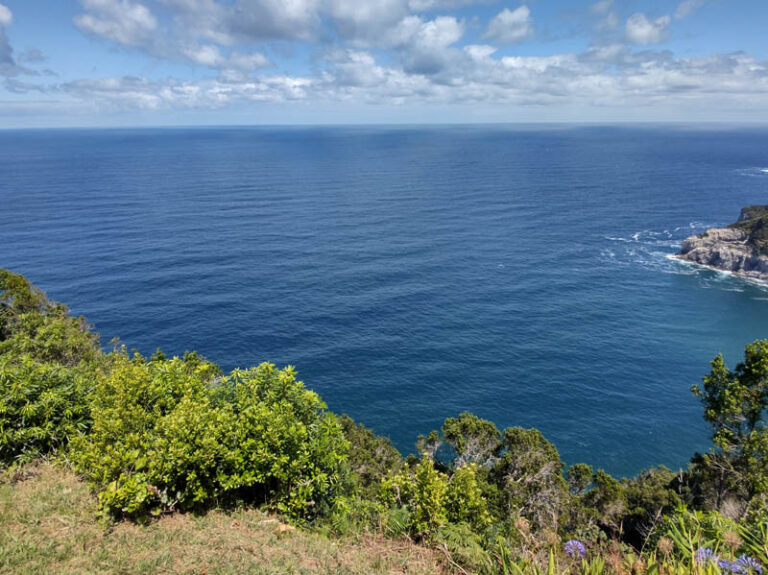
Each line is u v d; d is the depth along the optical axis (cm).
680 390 5728
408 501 1164
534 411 5294
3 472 1083
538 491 2573
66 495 975
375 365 6166
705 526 650
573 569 624
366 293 8631
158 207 16112
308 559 825
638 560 578
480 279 9462
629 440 4859
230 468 1022
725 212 15262
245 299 8225
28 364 1303
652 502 2564
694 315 7862
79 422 1208
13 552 758
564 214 15250
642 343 6900
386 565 829
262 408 1084
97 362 2053
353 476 1295
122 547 816
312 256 10831
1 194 18125
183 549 823
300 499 1016
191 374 1411
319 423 1168
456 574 802
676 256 10912
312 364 6184
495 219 14625
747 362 2083
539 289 8950
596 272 9894
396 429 4959
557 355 6506
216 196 18675
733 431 2127
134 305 7825
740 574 488
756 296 8619
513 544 849
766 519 624
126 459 945
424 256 10906
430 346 6688
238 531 913
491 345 6750
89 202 16775
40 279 8781
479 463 3020
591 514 2445
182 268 9725
